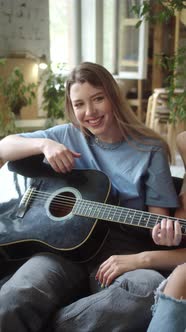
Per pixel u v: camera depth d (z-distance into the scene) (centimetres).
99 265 144
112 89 148
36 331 122
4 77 332
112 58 446
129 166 149
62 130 166
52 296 125
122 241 148
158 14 241
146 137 151
